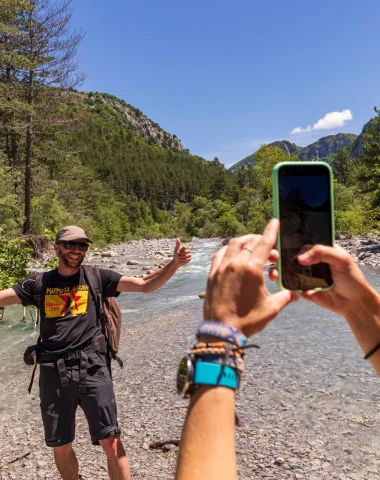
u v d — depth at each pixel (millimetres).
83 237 3158
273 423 4410
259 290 831
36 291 3197
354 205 43094
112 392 3094
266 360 6539
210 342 797
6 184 22266
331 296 1018
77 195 43844
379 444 3877
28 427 4812
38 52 23484
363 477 3377
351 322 1033
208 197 111000
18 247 11180
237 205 66438
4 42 22734
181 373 833
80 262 3199
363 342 1021
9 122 24500
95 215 54406
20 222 23016
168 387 5688
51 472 3803
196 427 731
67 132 26250
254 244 884
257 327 824
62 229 3240
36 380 6441
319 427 4266
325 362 6270
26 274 10828
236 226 56344
